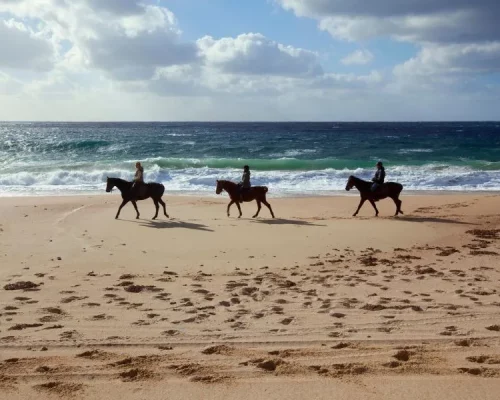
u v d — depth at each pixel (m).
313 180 32.25
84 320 7.49
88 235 15.19
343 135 99.56
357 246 14.02
